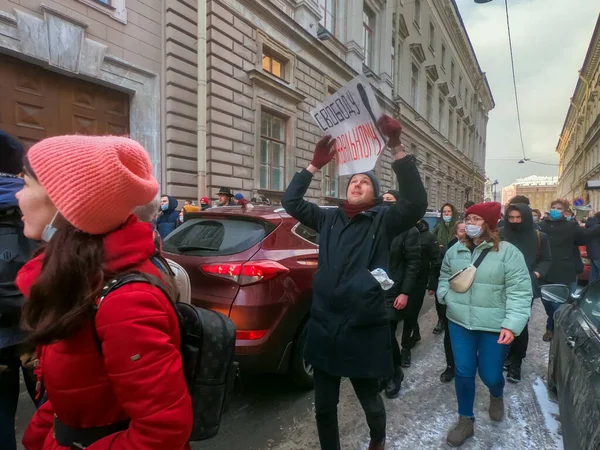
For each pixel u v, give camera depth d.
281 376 3.47
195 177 8.12
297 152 10.62
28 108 5.73
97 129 6.69
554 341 3.03
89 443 0.93
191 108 7.96
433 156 23.23
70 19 5.96
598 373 1.75
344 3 13.23
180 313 1.05
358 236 1.95
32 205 0.98
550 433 2.64
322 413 1.99
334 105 2.03
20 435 2.49
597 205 30.55
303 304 2.99
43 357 0.94
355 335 1.85
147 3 7.21
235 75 8.50
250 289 2.71
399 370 3.22
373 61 15.67
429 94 23.30
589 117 35.44
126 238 0.93
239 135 8.66
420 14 21.00
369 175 2.05
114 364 0.83
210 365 1.06
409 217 1.85
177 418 0.86
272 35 9.58
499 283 2.47
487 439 2.56
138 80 7.12
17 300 1.51
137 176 0.92
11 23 5.31
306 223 2.21
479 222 2.55
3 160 1.69
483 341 2.57
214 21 7.95
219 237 3.10
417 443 2.51
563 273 4.55
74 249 0.86
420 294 3.70
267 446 2.45
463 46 30.86
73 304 0.83
